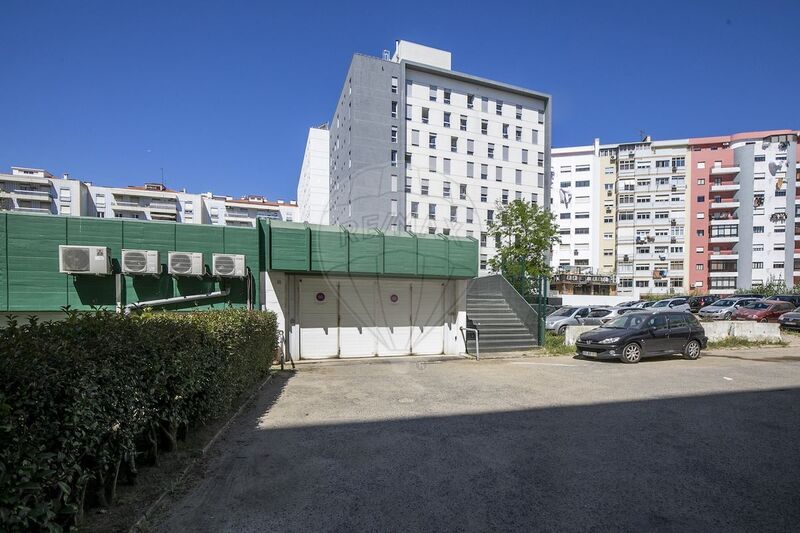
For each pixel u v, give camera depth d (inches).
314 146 2413.9
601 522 122.6
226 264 402.9
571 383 334.3
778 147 2230.6
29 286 361.4
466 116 1851.6
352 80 1681.8
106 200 2805.1
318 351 458.9
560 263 2568.9
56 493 101.9
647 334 458.3
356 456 175.8
